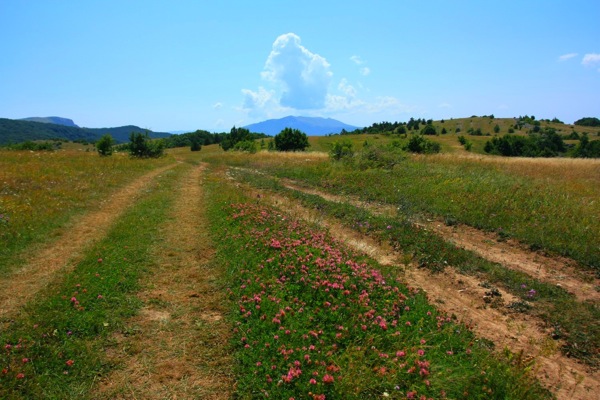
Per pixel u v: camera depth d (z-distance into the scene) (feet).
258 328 17.95
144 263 26.37
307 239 29.63
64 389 14.39
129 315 19.66
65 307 19.66
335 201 48.47
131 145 118.42
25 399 13.73
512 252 29.84
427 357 15.61
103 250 28.09
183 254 28.53
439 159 82.74
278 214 38.50
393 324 17.97
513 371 14.42
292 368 14.73
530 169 68.80
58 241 31.12
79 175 63.10
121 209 43.29
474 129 503.20
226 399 14.17
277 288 21.57
